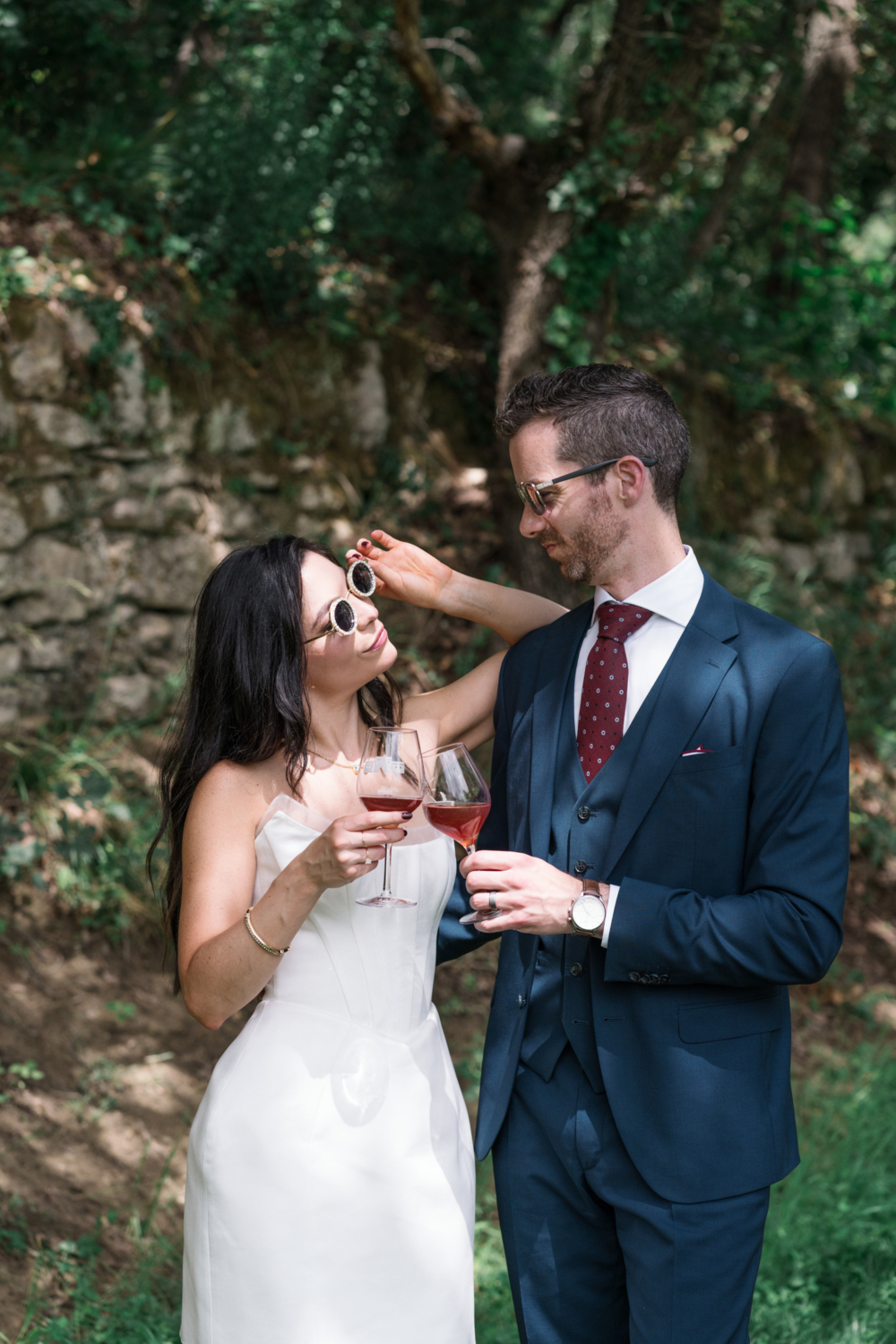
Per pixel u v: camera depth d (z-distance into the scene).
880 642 7.68
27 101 6.31
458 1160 2.19
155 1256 3.22
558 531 2.18
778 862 2.00
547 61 8.88
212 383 5.63
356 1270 2.01
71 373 5.09
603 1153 2.12
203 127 5.87
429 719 2.52
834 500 8.23
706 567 7.08
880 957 5.92
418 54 5.94
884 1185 3.84
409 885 2.20
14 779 4.52
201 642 2.22
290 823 2.14
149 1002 4.30
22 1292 3.02
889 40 8.54
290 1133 2.02
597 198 6.06
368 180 7.11
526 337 6.23
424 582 2.53
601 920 2.00
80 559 5.08
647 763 2.10
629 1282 2.10
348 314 6.44
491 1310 3.19
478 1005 4.86
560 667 2.33
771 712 2.05
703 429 7.64
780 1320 3.12
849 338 9.12
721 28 5.99
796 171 8.99
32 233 5.19
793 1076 4.82
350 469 6.24
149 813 4.75
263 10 6.38
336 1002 2.11
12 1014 4.00
